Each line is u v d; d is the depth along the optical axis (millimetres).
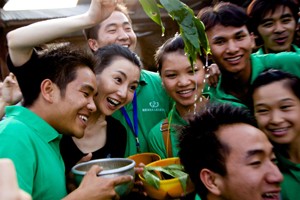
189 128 1415
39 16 5250
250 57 2229
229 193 1293
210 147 1314
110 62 1840
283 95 1541
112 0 1456
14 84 2039
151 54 6180
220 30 2076
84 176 1354
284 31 2447
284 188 1621
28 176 1248
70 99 1388
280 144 1604
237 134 1292
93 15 1441
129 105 2207
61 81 1384
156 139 2055
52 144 1430
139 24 5918
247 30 2115
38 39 1398
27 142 1294
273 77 1593
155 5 1376
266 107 1586
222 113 1365
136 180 1677
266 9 2424
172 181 1561
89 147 1859
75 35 5336
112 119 2002
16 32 1399
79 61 1430
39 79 1391
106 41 2424
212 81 2314
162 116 2316
